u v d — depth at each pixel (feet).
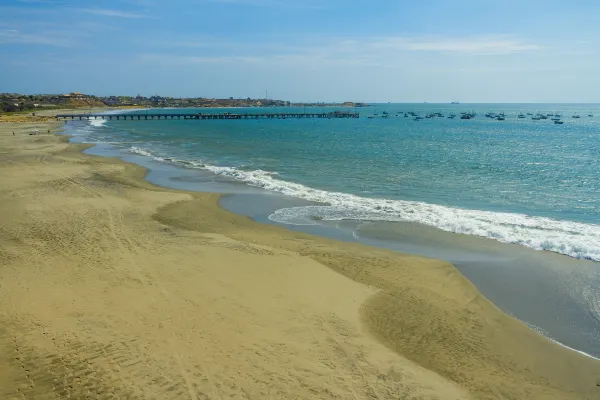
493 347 30.78
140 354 27.25
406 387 25.41
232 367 26.35
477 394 25.59
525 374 27.81
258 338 29.81
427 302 37.19
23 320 30.94
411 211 67.56
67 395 23.41
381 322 33.60
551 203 73.05
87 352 27.27
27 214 60.03
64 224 55.67
